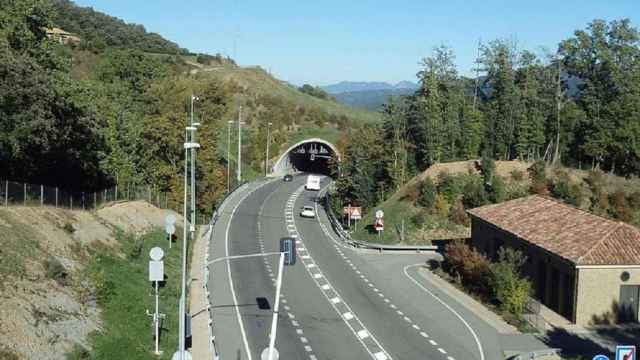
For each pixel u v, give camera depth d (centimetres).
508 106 8094
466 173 7506
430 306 4594
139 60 11275
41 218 4072
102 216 5206
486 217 5519
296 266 5725
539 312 4356
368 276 5466
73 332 3044
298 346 3678
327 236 7200
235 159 12375
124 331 3419
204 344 3562
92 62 13650
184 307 3139
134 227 5528
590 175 7194
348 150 8944
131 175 6962
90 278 3766
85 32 17300
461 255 5125
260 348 3594
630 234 4369
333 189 9931
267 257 5997
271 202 9438
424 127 8269
